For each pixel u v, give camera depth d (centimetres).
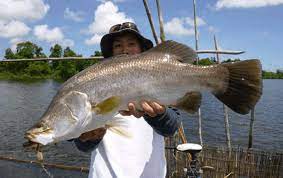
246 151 267
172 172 262
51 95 1359
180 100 97
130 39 121
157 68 96
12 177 318
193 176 200
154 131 117
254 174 263
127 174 113
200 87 98
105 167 115
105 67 96
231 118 892
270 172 260
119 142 116
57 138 94
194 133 690
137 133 116
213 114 964
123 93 94
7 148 523
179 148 202
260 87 94
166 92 96
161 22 249
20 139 604
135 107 96
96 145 110
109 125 99
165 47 99
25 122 790
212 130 724
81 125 94
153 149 117
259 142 623
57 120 94
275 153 261
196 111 97
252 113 357
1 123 770
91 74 95
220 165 269
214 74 98
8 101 1161
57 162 440
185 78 97
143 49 125
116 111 95
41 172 337
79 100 94
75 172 341
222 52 248
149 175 115
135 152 115
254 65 96
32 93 1431
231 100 97
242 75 96
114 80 94
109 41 123
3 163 364
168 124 105
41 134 92
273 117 917
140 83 95
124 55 98
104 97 94
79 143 112
